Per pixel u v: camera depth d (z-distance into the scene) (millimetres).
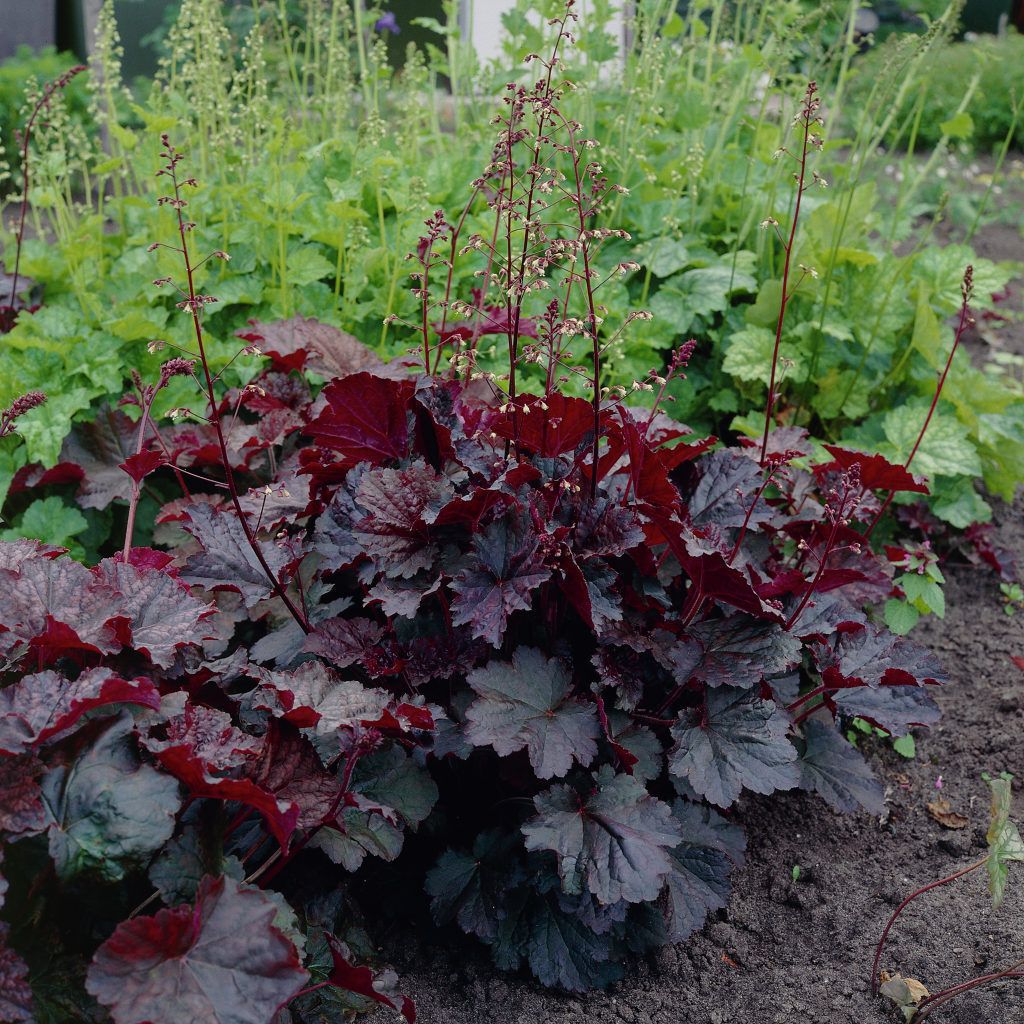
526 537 685
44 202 1274
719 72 1573
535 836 643
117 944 487
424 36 2512
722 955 758
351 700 640
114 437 1060
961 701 1046
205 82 1358
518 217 740
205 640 753
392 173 1298
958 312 1343
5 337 1125
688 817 748
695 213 1442
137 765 544
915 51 1288
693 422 1353
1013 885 802
